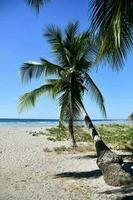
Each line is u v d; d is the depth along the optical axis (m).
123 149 25.09
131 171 15.79
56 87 18.81
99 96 19.75
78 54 19.05
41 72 19.84
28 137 38.91
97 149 14.99
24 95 20.56
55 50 19.31
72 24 19.45
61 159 20.92
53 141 33.69
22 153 24.06
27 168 17.89
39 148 27.30
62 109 19.53
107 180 13.76
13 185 13.82
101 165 14.21
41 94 20.53
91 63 19.12
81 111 18.27
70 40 19.41
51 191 12.84
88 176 15.48
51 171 16.98
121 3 8.90
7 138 37.09
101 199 11.64
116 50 10.20
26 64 19.69
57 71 19.66
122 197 11.73
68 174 16.12
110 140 32.78
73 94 18.86
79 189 13.15
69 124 20.28
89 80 19.42
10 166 18.52
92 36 9.88
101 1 9.43
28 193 12.52
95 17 9.57
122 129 49.28
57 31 19.19
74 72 18.97
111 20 9.21
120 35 9.17
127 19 9.45
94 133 16.27
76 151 24.56
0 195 12.18
